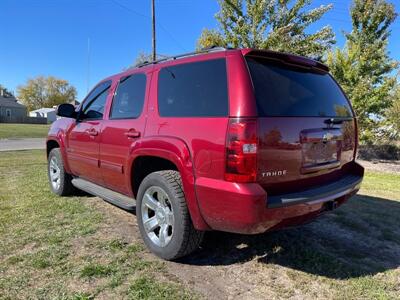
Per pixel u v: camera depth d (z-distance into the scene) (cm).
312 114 310
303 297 273
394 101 1265
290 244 372
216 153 269
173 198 311
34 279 292
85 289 278
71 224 423
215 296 272
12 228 407
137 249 354
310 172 302
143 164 368
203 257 339
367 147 1354
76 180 520
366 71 1245
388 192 649
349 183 343
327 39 1079
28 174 759
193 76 312
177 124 309
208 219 284
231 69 280
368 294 278
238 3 1055
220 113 274
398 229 430
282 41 998
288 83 305
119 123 390
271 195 273
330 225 438
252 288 285
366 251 361
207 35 1192
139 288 280
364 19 1251
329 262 331
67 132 516
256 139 256
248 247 362
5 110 7056
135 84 389
